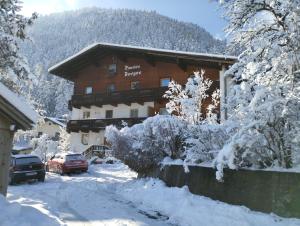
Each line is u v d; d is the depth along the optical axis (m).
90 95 42.62
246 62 11.56
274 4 10.88
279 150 10.62
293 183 9.38
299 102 9.80
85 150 40.59
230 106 11.88
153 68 39.34
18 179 19.97
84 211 11.40
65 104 90.94
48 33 148.25
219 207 10.67
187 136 16.39
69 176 24.55
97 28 152.88
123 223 9.66
